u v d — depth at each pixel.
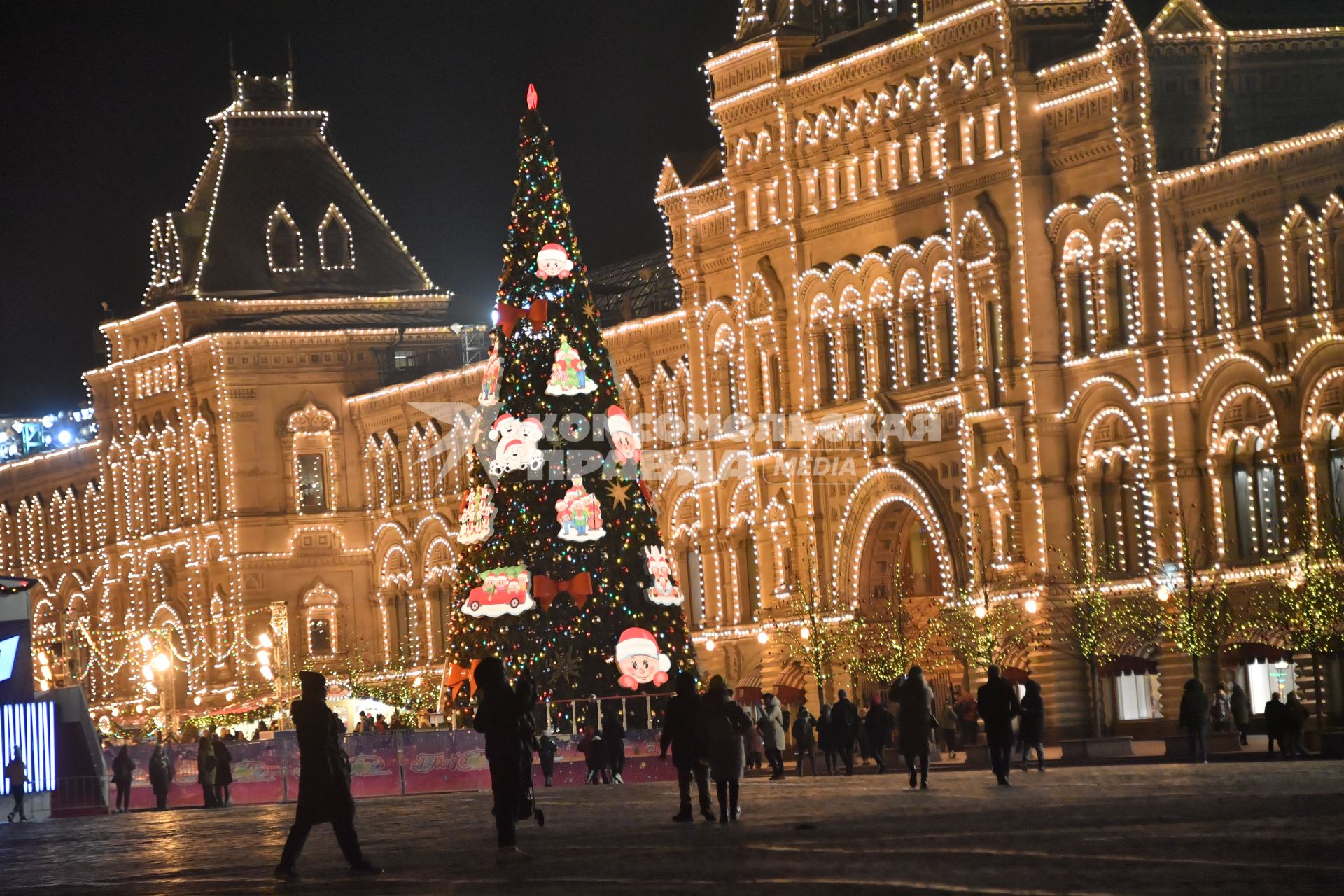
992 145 79.06
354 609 122.25
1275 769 48.28
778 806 44.91
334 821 33.16
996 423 79.06
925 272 82.94
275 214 125.19
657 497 99.88
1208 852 27.30
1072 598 74.94
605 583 75.62
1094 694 72.81
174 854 43.09
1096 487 76.31
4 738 71.12
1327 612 64.25
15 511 150.12
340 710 99.12
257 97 127.31
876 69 84.75
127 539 132.62
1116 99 74.25
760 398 91.94
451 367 123.81
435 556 116.81
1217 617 67.88
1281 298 69.00
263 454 121.62
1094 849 28.64
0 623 73.56
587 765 71.12
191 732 109.94
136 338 129.62
